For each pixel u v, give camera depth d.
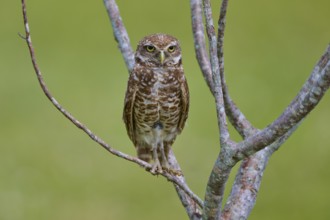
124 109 9.91
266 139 5.94
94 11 21.73
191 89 18.16
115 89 18.66
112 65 19.59
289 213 16.09
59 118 18.06
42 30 20.92
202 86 18.23
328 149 17.25
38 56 19.91
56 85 18.84
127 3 21.73
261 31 21.00
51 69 19.41
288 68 19.64
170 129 9.88
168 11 21.48
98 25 21.23
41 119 18.16
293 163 17.05
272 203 16.28
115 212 16.08
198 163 16.44
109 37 20.78
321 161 17.05
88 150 17.27
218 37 6.62
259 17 21.56
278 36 20.81
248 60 19.89
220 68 6.90
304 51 20.25
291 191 16.47
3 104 18.61
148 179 16.66
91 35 20.81
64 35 20.81
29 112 18.38
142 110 9.71
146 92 9.65
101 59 19.83
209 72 7.76
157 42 9.58
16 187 16.59
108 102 18.27
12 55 19.94
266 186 16.59
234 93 18.75
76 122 6.75
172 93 9.69
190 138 17.09
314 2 22.16
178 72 9.70
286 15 21.62
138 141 10.01
